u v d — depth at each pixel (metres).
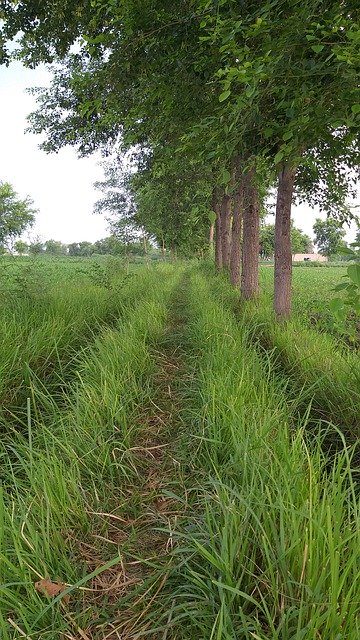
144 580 2.16
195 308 9.02
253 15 3.43
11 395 3.95
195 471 3.01
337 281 25.30
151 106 6.41
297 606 1.69
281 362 5.02
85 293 9.28
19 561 1.94
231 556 1.83
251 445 2.68
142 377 4.88
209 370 4.10
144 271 19.50
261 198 10.99
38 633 1.81
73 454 2.97
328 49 3.35
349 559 1.65
